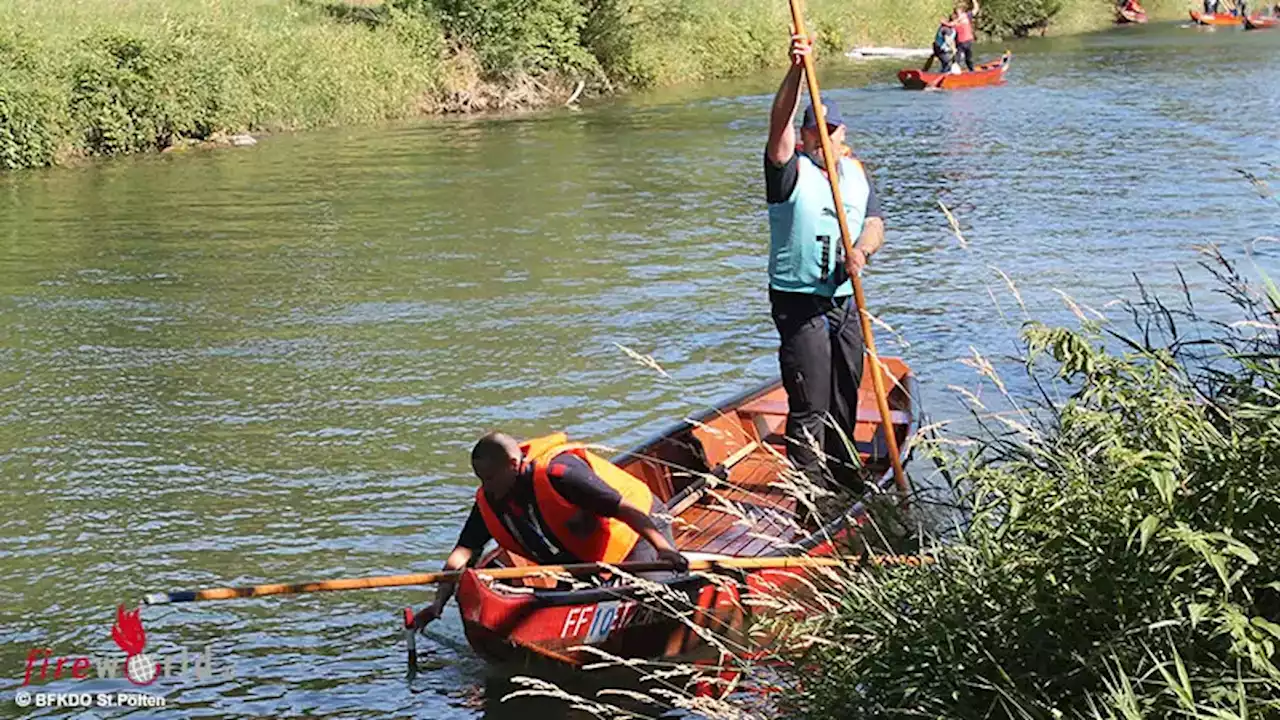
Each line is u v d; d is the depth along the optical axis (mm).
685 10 33406
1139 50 37219
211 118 23156
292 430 8586
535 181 18609
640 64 31250
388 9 28219
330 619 6117
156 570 6637
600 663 5188
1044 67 33062
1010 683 3922
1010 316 10875
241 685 5555
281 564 6680
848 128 23281
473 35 28500
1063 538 4039
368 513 7262
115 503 7449
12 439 8508
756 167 19562
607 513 5430
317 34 26047
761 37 34469
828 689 4496
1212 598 3773
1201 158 18547
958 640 4195
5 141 20406
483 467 5492
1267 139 20031
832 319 6695
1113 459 3961
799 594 5801
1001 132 22109
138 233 15453
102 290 12672
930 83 28703
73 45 21828
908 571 4648
